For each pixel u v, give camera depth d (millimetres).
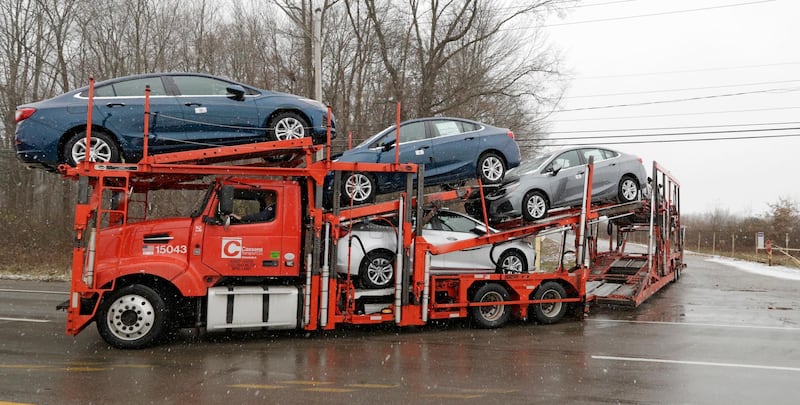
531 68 27062
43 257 21750
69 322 7246
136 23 25000
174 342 8219
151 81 8648
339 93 27125
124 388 5762
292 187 8312
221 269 7891
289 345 8148
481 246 9938
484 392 5785
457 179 10344
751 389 6117
